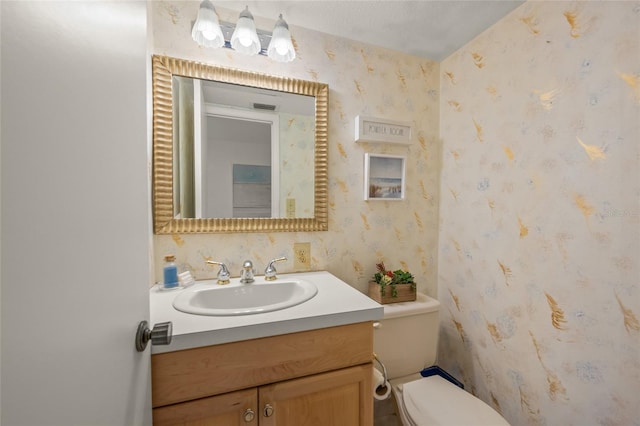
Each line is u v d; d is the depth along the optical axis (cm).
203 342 71
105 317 40
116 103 44
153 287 107
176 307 86
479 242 139
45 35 28
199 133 118
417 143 159
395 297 135
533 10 113
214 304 105
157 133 109
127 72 49
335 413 86
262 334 76
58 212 30
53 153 29
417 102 159
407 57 156
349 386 87
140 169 56
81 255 34
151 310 85
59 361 29
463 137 148
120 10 46
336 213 142
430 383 122
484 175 136
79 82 34
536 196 113
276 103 129
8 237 23
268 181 128
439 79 164
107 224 41
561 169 104
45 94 28
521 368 119
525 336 117
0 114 22
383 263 153
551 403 107
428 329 133
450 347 156
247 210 125
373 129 144
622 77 87
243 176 125
